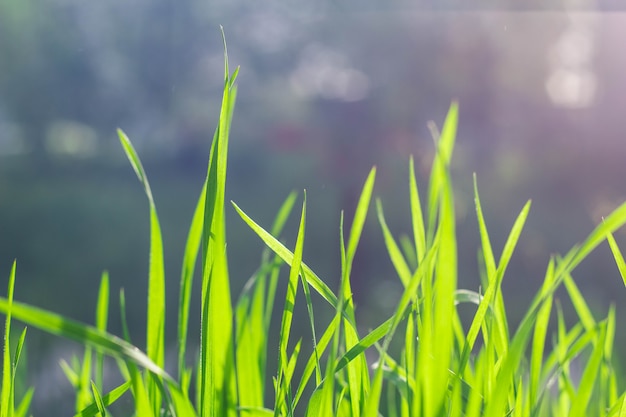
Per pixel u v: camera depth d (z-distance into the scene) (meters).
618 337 2.31
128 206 10.01
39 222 8.23
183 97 11.80
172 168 12.15
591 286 4.23
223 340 0.34
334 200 5.15
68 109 11.52
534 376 0.42
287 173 6.85
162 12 11.17
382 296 4.00
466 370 0.44
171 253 7.13
